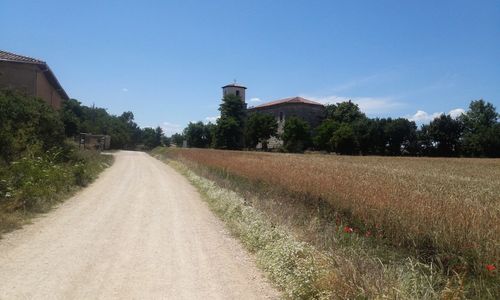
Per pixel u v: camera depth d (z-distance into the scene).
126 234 9.61
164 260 7.63
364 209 10.86
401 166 39.91
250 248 8.74
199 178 23.53
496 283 6.27
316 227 9.85
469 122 94.62
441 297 5.40
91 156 32.06
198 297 5.85
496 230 8.13
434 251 8.27
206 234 10.12
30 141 18.34
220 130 99.06
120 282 6.26
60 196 14.45
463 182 23.38
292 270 6.57
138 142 124.31
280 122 109.25
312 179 16.89
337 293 5.46
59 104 43.44
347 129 86.81
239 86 118.75
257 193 16.72
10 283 5.95
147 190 18.64
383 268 6.04
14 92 22.14
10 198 11.46
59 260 7.23
